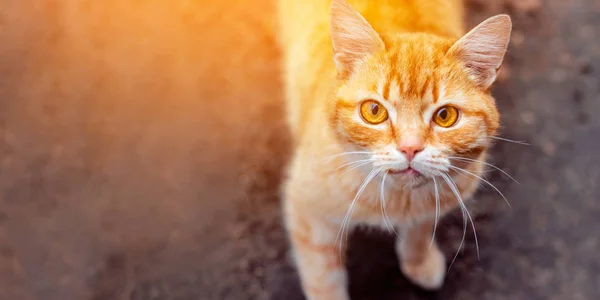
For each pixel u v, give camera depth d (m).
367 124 0.67
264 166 0.89
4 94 0.92
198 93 0.93
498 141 0.90
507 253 0.85
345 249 0.79
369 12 0.75
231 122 0.92
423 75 0.66
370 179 0.68
